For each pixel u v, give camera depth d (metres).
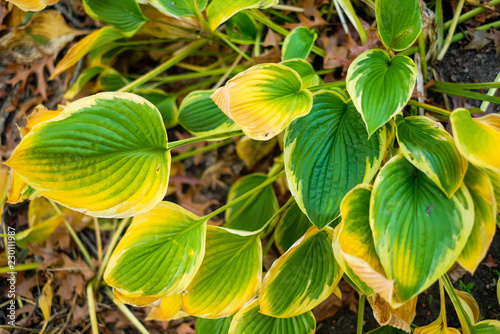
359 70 0.72
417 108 0.88
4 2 0.92
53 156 0.68
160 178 0.73
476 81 0.92
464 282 0.89
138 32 0.94
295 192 0.72
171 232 0.74
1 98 0.96
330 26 0.96
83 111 0.70
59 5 0.97
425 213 0.68
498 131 0.69
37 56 0.95
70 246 0.97
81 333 0.94
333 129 0.73
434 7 0.94
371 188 0.71
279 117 0.70
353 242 0.68
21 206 0.97
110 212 0.70
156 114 0.73
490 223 0.69
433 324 0.77
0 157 0.94
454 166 0.69
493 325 0.76
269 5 0.78
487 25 0.92
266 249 0.90
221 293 0.75
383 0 0.73
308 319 0.79
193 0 0.82
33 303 0.95
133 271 0.71
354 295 0.92
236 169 1.00
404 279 0.66
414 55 0.90
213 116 0.88
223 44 0.95
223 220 0.99
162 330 0.94
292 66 0.81
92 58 0.94
